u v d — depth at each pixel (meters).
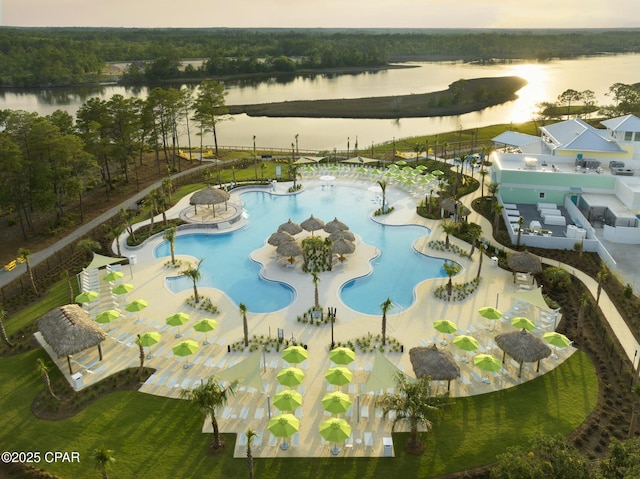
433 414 34.25
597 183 67.25
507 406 35.06
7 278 54.72
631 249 57.28
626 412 34.44
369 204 75.12
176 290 51.78
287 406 32.19
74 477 30.00
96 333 39.84
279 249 55.72
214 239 64.50
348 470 30.25
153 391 36.88
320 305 48.12
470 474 29.88
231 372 35.25
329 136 123.94
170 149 108.19
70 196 67.81
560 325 44.31
